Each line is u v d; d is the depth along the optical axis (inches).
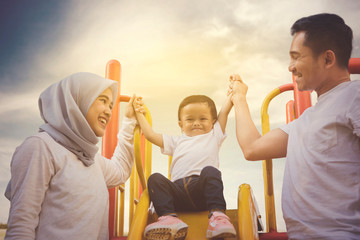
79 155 60.8
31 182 54.9
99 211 58.5
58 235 53.9
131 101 75.0
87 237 55.2
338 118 49.4
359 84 50.9
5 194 59.6
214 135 74.0
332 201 46.9
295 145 53.2
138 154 71.3
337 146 48.7
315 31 53.5
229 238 56.8
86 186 58.5
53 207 55.5
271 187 72.1
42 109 64.2
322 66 53.4
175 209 64.6
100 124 65.5
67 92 62.7
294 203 50.1
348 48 54.1
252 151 59.6
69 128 60.5
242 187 62.2
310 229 46.8
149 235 54.9
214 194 59.9
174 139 74.9
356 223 45.1
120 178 71.1
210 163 69.6
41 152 56.9
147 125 74.5
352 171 47.3
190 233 57.9
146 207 60.9
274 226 71.0
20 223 52.8
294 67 54.8
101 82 65.8
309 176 49.5
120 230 85.9
